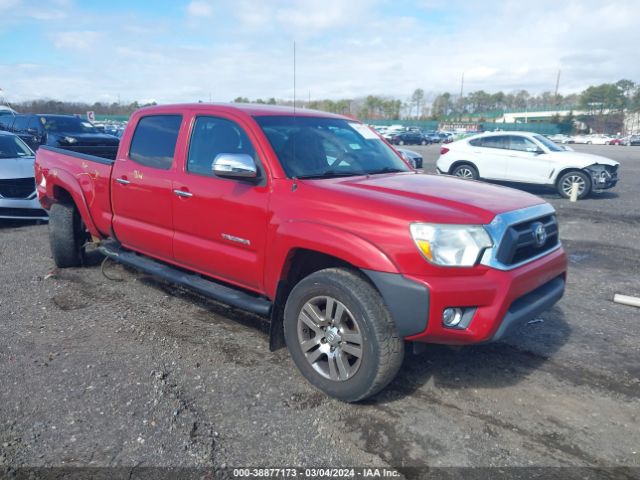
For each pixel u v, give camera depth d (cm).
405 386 367
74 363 391
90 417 322
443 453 296
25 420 319
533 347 435
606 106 9462
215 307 511
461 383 373
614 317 507
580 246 804
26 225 897
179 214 439
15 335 439
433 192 352
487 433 315
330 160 412
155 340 434
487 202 338
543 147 1344
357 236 320
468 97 13988
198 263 436
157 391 353
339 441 304
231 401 343
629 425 328
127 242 514
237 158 363
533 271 336
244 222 386
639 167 2278
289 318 363
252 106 442
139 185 476
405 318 307
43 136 1427
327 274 336
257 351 417
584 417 335
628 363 410
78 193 556
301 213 349
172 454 290
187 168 436
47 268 630
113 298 531
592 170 1268
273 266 366
